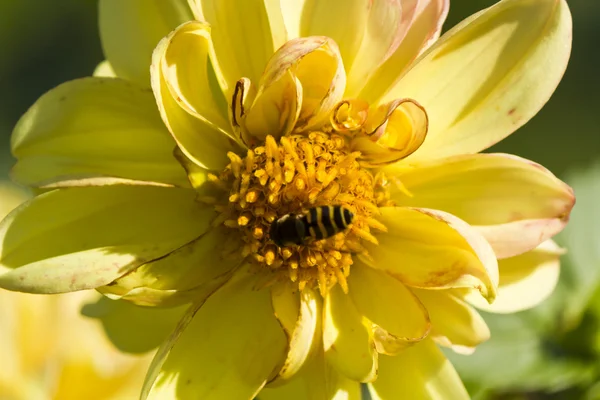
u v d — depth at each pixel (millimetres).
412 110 230
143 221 233
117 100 232
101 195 232
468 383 261
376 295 234
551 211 229
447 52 233
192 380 232
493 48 232
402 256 234
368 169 237
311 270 235
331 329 233
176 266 233
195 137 232
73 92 230
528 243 229
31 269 223
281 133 235
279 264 234
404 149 231
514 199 230
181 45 227
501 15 231
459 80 233
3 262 224
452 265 228
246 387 232
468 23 224
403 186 235
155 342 237
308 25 231
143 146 233
